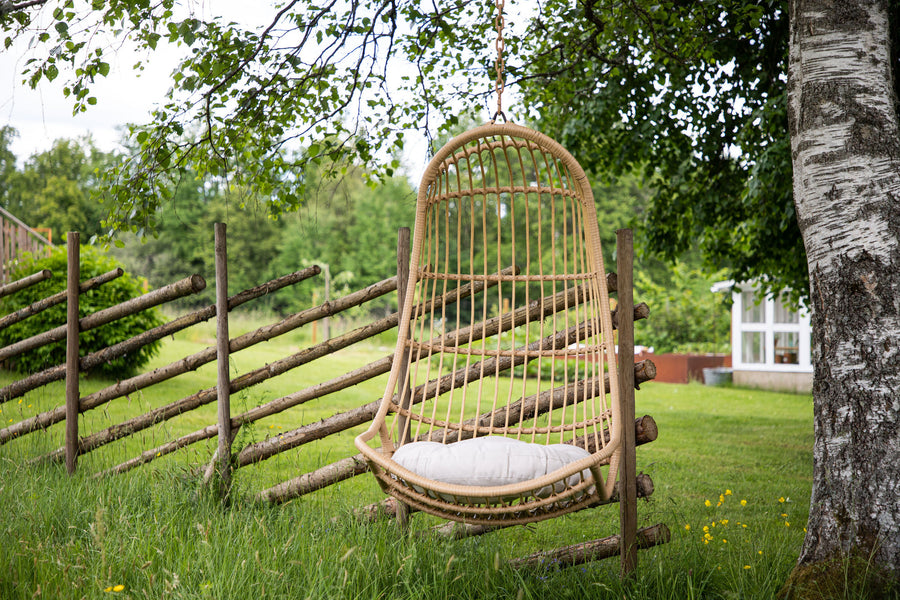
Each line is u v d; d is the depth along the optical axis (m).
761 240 5.94
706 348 15.94
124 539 2.68
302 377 10.67
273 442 3.64
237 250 26.31
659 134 5.98
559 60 5.56
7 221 9.59
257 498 3.43
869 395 2.49
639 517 3.88
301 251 26.12
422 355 3.26
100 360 4.13
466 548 2.83
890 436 2.46
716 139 5.78
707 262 7.15
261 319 23.69
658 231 6.79
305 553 2.64
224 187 4.34
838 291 2.58
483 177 3.17
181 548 2.64
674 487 4.73
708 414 8.85
